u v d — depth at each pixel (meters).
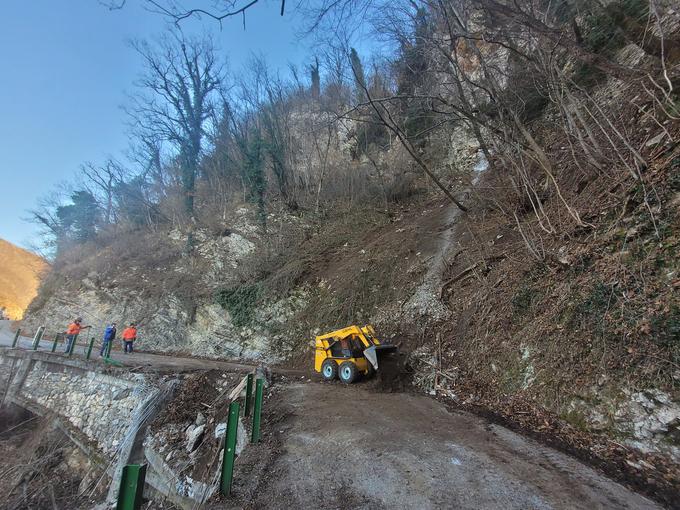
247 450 6.44
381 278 15.70
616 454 5.38
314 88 31.62
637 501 4.36
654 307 5.81
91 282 27.77
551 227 9.14
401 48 15.27
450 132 22.92
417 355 11.20
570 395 6.59
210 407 10.27
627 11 9.89
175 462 8.27
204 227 26.56
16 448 13.62
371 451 5.96
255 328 17.95
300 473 5.39
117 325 23.73
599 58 8.27
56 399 14.65
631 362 5.86
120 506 3.35
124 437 10.52
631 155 7.89
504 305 9.77
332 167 26.72
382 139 27.16
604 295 6.77
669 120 7.60
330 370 11.24
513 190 13.23
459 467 5.32
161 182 34.22
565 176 11.05
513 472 5.12
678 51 8.34
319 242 21.02
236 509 4.60
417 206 20.78
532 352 7.95
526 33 10.48
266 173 26.88
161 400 10.79
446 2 11.55
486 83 14.45
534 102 14.53
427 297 13.27
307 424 7.44
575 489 4.64
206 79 30.02
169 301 22.19
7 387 17.19
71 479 11.41
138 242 29.80
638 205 7.11
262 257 21.28
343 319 15.28
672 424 5.06
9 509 10.62
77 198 39.84
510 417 7.30
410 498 4.59
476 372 9.36
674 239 6.10
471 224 15.30
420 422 7.30
